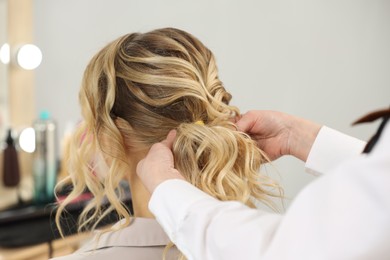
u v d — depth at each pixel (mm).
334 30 2109
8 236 1636
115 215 1604
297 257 460
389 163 429
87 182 973
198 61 892
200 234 569
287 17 2135
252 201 893
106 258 839
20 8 2057
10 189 1946
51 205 1803
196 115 880
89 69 886
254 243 517
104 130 871
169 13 2262
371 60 2127
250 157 885
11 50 2049
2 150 1982
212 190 824
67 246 1721
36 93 2164
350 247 438
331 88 2150
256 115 987
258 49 2189
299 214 474
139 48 868
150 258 854
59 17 2191
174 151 847
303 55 2145
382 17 2092
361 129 2154
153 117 859
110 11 2262
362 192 439
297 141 985
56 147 1941
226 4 2201
